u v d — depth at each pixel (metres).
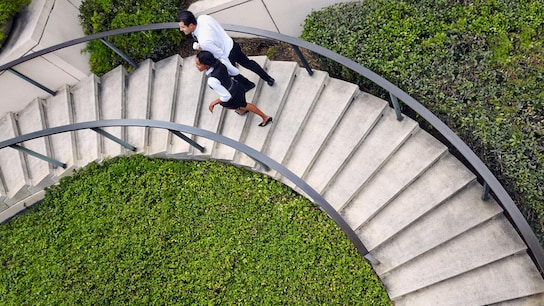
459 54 6.79
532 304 6.08
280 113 7.39
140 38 7.84
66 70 8.12
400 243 6.72
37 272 7.47
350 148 7.03
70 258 7.46
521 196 6.21
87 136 8.07
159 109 7.77
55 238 7.63
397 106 6.63
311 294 6.82
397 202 6.84
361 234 6.86
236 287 7.00
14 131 8.45
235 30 6.84
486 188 6.10
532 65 6.48
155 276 7.19
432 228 6.63
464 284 6.37
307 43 6.54
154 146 7.71
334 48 7.16
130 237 7.41
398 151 7.00
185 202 7.46
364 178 6.92
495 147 6.29
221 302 6.97
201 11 7.66
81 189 7.77
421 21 6.92
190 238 7.30
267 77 7.23
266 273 6.99
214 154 7.47
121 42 7.91
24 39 7.43
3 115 8.54
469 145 6.57
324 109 7.30
